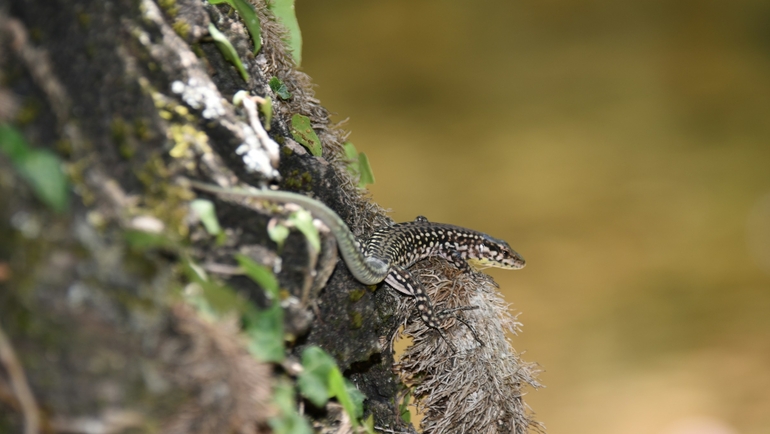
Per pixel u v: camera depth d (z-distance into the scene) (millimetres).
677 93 39094
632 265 24562
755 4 44125
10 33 3934
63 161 3875
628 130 35750
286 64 7266
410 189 31328
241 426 3863
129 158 4285
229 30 5914
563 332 21062
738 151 32625
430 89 42031
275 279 4480
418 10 49469
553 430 17297
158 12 4934
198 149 4652
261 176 4965
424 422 7285
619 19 47281
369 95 41625
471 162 33656
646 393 18344
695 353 19703
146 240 3754
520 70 43562
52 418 3498
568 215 28281
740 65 40906
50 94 3969
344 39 47562
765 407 17422
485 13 49438
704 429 16656
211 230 4410
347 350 5969
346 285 6012
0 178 3432
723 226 26719
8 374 3459
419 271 8273
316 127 7508
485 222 28188
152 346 3678
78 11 4371
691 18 45750
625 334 20781
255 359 4023
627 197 29469
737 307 21641
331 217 5012
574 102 39375
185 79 4863
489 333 7379
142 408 3621
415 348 7305
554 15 48688
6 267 3432
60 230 3568
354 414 5156
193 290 3990
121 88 4414
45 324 3479
